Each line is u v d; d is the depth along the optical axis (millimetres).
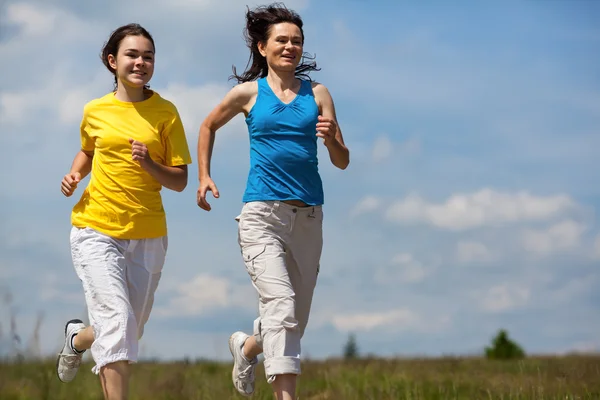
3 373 10688
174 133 8469
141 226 8266
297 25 8703
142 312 8477
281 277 8211
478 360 23344
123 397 7758
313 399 12141
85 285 8031
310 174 8453
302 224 8445
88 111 8406
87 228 8195
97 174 8273
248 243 8383
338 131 8750
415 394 11570
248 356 9609
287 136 8367
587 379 12039
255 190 8398
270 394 10781
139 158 7914
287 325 8070
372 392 12078
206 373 15078
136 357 7871
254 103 8531
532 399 10773
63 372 9250
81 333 8883
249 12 8641
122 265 8188
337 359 22828
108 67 8555
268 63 8617
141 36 8375
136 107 8398
